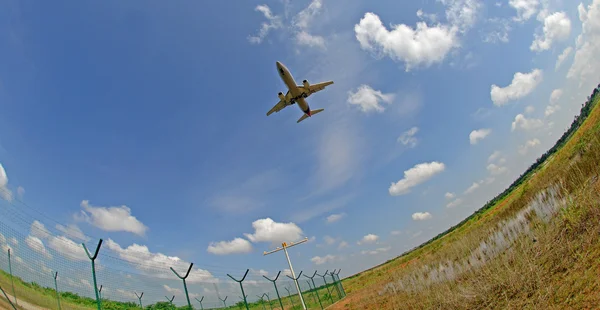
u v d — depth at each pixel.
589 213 11.62
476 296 13.20
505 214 29.08
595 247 9.79
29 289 17.78
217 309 26.22
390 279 32.53
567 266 10.29
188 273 14.30
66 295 21.38
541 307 9.13
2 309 13.27
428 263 29.23
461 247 26.00
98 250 11.24
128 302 25.36
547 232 13.38
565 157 29.08
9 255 14.30
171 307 21.56
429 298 16.75
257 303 35.00
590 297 8.01
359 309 23.23
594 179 14.57
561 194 17.17
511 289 11.73
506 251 16.00
